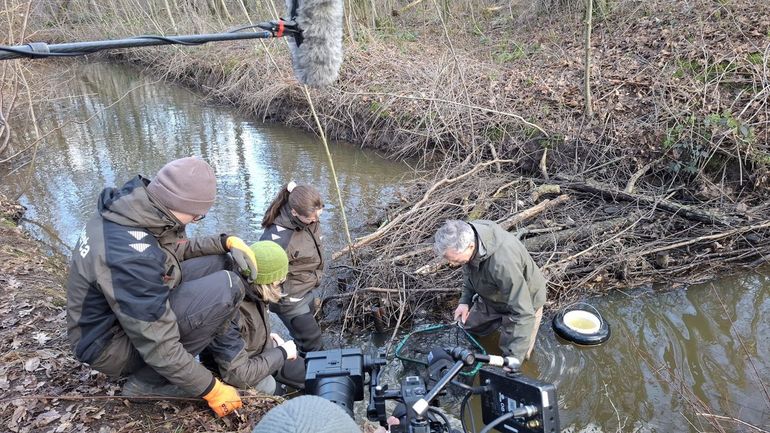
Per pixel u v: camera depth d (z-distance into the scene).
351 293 4.59
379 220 6.16
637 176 6.21
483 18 12.48
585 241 5.32
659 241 5.15
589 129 6.99
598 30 9.36
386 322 4.52
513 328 3.50
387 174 7.73
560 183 6.42
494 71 8.87
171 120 10.95
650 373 3.96
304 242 3.83
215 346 2.81
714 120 6.10
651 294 4.77
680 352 4.15
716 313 4.52
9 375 3.10
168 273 2.61
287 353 3.12
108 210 2.46
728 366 3.98
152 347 2.44
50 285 4.34
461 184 6.51
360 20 12.20
